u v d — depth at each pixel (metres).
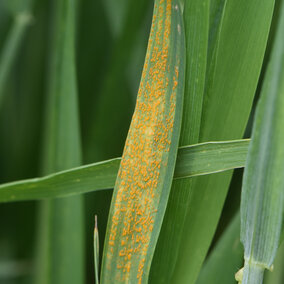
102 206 0.50
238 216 0.33
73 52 0.33
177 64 0.26
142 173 0.27
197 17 0.27
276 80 0.24
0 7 0.52
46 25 0.52
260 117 0.24
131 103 0.48
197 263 0.29
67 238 0.36
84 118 0.50
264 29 0.27
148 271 0.27
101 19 0.50
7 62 0.43
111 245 0.27
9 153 0.54
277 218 0.25
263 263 0.25
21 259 0.53
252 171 0.25
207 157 0.27
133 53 0.45
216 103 0.28
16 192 0.29
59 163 0.35
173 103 0.27
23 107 0.53
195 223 0.29
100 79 0.50
